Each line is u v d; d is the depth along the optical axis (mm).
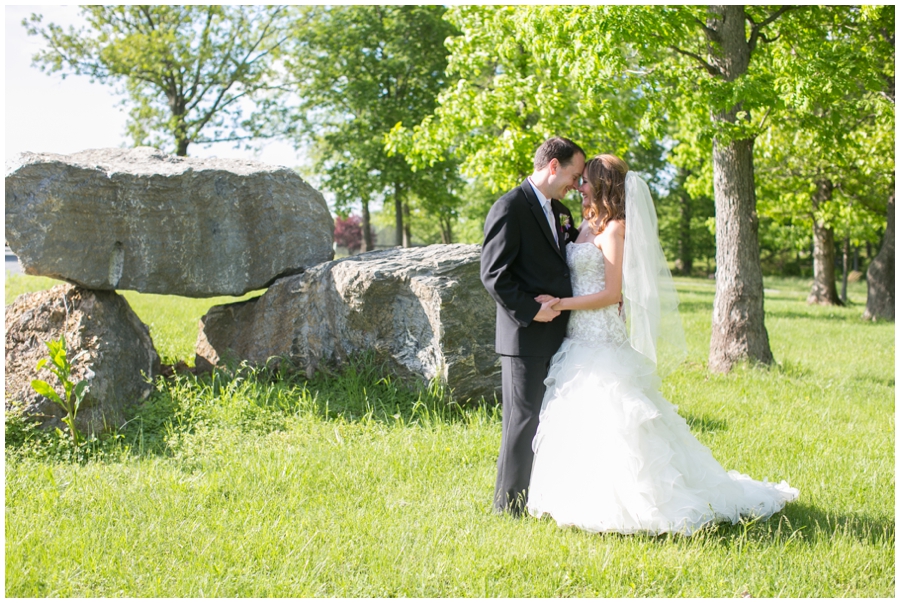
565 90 12289
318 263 7039
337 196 24328
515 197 3961
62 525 3838
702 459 4008
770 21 8773
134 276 6285
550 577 3330
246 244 6750
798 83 7367
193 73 23359
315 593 3223
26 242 5781
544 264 3992
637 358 3955
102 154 6809
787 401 7023
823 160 15703
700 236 42656
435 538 3670
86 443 5090
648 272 3906
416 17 22969
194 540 3676
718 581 3291
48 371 5527
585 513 3734
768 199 17953
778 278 40875
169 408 5770
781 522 3951
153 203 6285
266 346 6801
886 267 16250
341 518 3979
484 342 6141
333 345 6551
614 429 3725
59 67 22312
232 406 5703
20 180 5746
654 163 24594
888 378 8656
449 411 5945
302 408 5859
